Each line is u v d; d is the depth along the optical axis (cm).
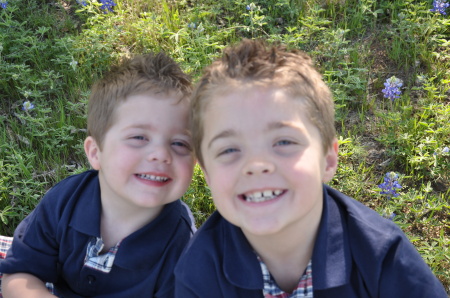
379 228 61
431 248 94
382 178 111
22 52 132
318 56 136
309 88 59
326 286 59
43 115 119
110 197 73
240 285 61
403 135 114
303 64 60
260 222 57
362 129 121
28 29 142
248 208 58
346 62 134
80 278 76
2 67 127
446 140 115
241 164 57
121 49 137
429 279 60
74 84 129
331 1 147
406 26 137
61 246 76
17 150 116
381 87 130
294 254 62
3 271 77
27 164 111
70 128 118
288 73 58
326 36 135
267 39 136
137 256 72
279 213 57
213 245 63
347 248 60
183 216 77
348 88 128
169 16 146
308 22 142
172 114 70
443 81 123
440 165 112
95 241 74
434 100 125
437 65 132
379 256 59
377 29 144
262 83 56
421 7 138
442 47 137
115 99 71
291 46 134
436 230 102
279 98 56
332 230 61
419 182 111
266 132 56
